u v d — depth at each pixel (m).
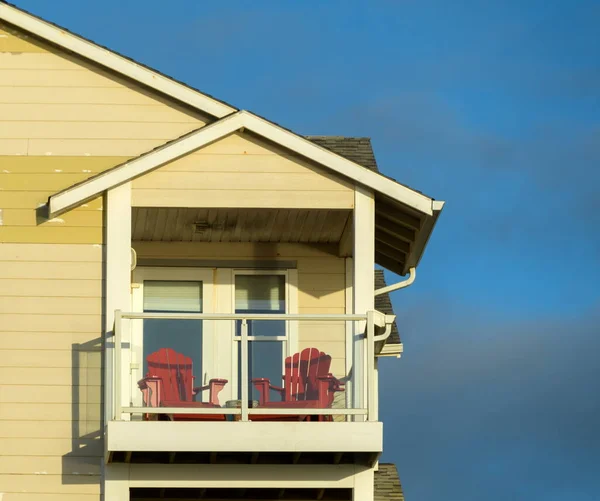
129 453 36.22
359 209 38.34
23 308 37.78
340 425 36.03
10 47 40.28
